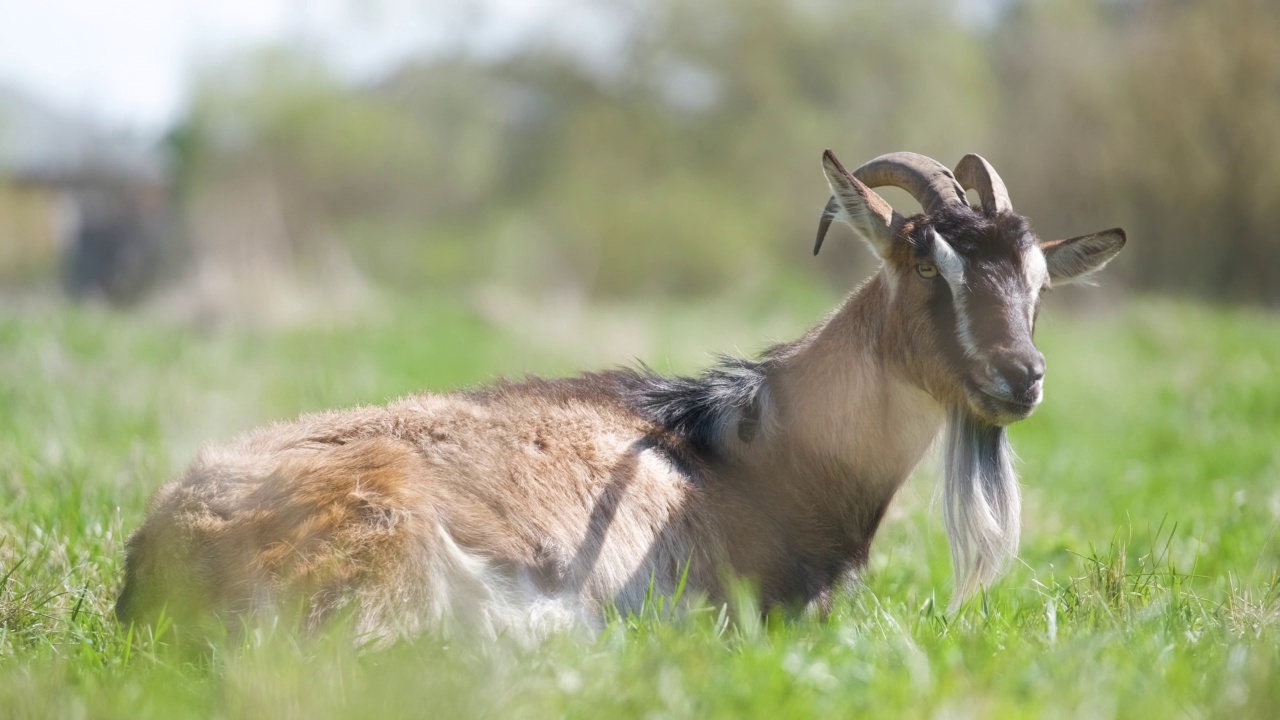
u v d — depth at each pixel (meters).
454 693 14.16
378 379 50.97
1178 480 33.94
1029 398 19.03
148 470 28.53
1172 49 104.06
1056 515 29.86
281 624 16.50
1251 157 101.31
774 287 115.94
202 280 75.94
